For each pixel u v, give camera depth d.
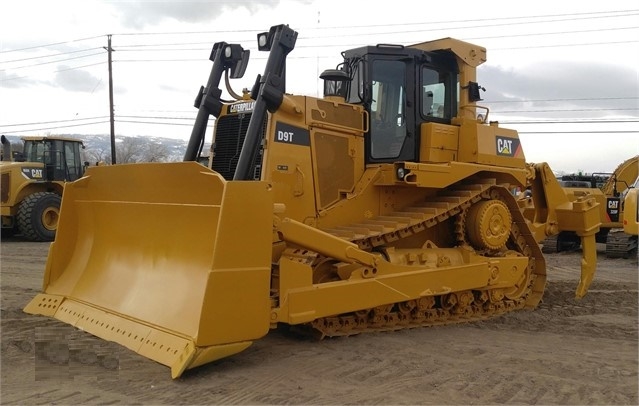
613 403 4.55
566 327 7.05
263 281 4.98
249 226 4.90
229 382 4.76
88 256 6.73
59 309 6.48
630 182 16.38
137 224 6.04
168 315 5.19
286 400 4.42
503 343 6.24
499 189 7.67
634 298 8.95
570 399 4.61
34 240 16.30
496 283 7.42
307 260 5.79
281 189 6.20
